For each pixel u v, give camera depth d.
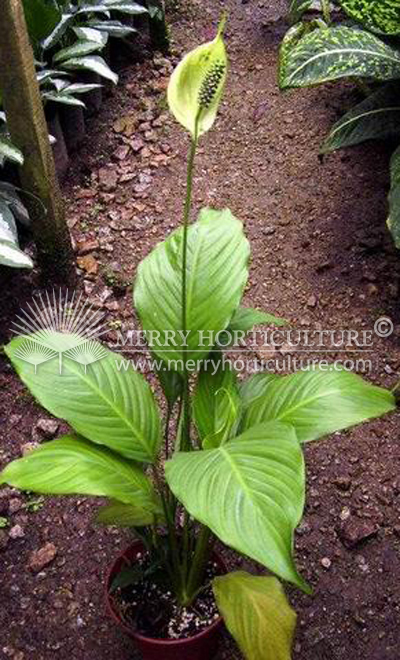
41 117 1.36
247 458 0.76
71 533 1.20
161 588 1.01
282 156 1.95
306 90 2.14
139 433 0.89
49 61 1.96
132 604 0.99
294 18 2.13
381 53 1.55
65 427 1.35
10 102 1.31
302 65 1.53
